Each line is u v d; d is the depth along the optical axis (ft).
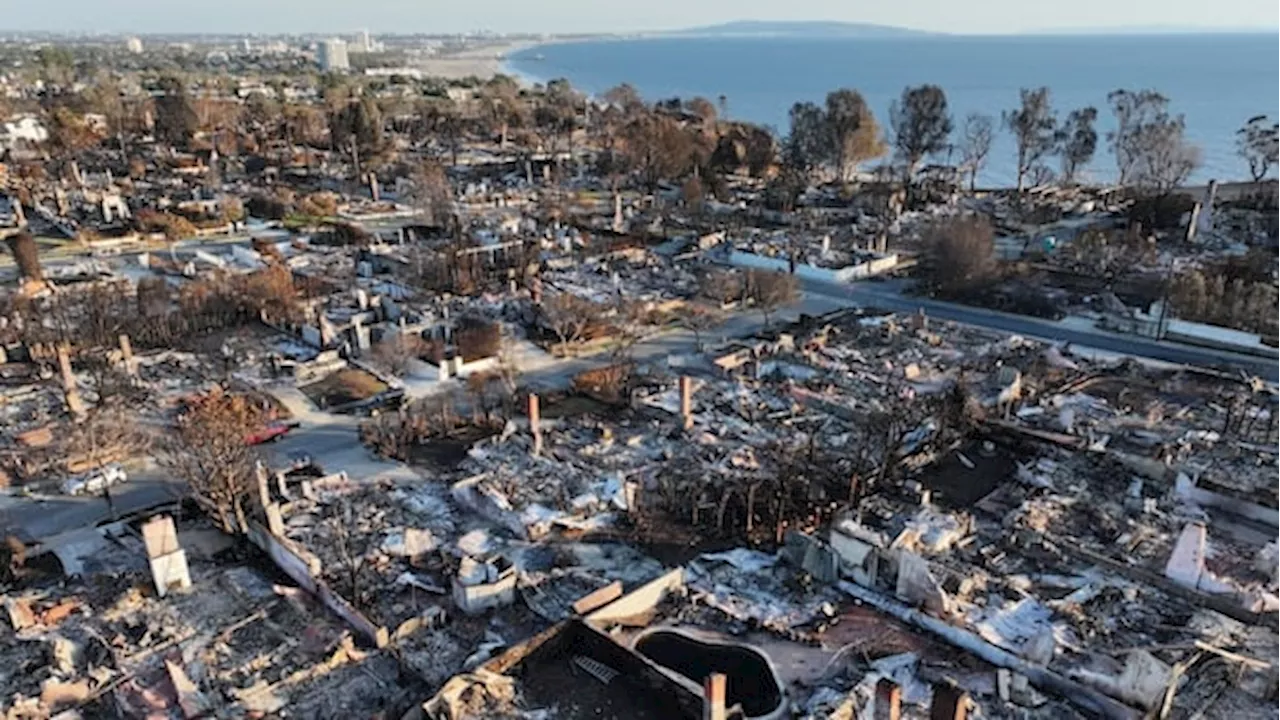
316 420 213.25
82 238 362.74
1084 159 483.51
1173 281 283.79
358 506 175.32
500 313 280.51
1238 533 163.32
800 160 522.88
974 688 124.98
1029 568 153.38
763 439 200.64
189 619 142.92
